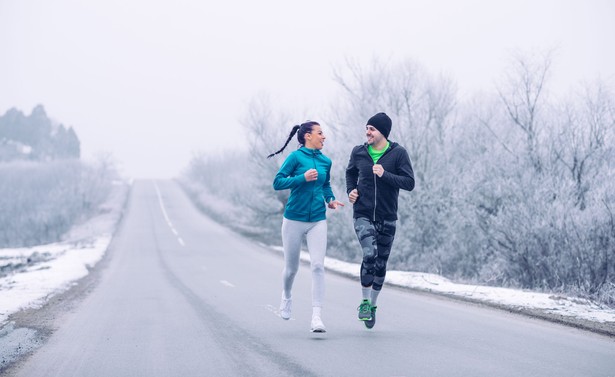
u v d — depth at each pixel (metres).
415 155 19.05
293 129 6.92
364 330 7.21
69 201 53.72
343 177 22.00
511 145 16.41
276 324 7.82
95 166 66.69
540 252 13.49
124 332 7.49
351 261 22.22
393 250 18.77
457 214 17.16
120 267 20.56
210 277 16.08
